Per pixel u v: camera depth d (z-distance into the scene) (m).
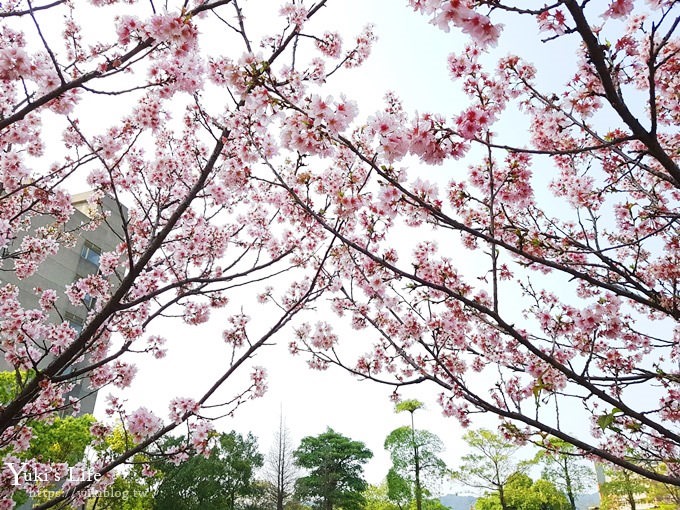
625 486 21.81
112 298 4.14
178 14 3.21
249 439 31.31
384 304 4.84
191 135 6.06
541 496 24.70
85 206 22.05
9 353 4.64
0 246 4.96
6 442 4.71
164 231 4.26
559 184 5.11
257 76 2.54
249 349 4.73
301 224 5.00
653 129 2.51
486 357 5.35
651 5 2.52
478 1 2.16
